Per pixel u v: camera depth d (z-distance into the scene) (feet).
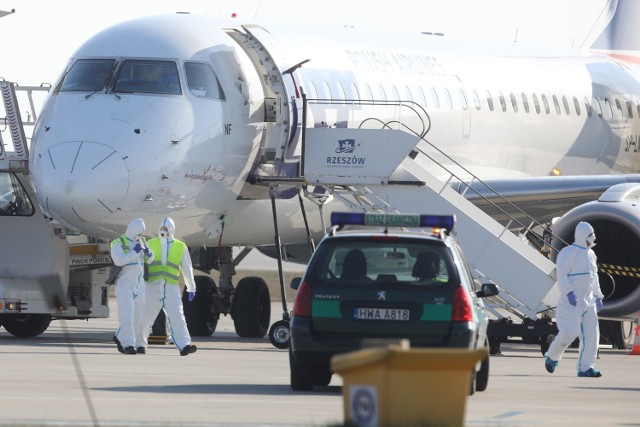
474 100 349.41
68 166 248.52
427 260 170.30
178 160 260.01
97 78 265.75
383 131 272.51
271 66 284.61
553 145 383.24
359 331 167.53
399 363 101.04
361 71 311.47
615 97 412.36
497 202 330.75
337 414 141.18
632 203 289.94
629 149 419.95
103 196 248.73
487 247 274.98
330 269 172.96
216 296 320.29
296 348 168.25
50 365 201.67
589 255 214.69
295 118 282.56
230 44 281.13
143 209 256.73
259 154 280.72
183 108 264.11
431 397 102.94
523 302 270.87
